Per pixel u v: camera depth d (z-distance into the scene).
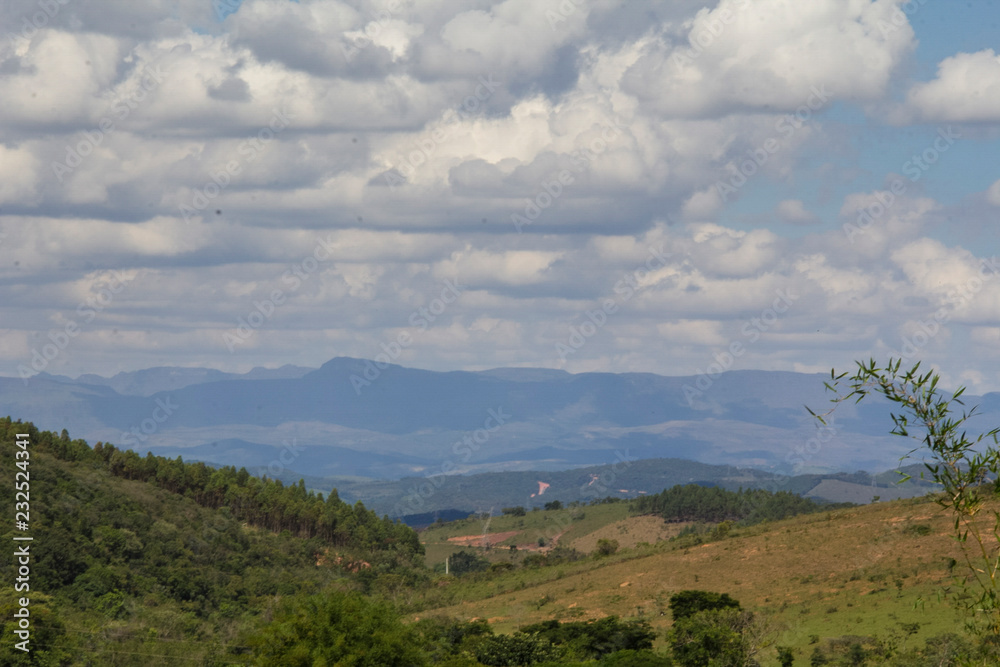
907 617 62.00
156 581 125.94
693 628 56.31
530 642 58.75
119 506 150.25
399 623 38.75
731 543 109.06
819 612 71.00
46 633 81.19
